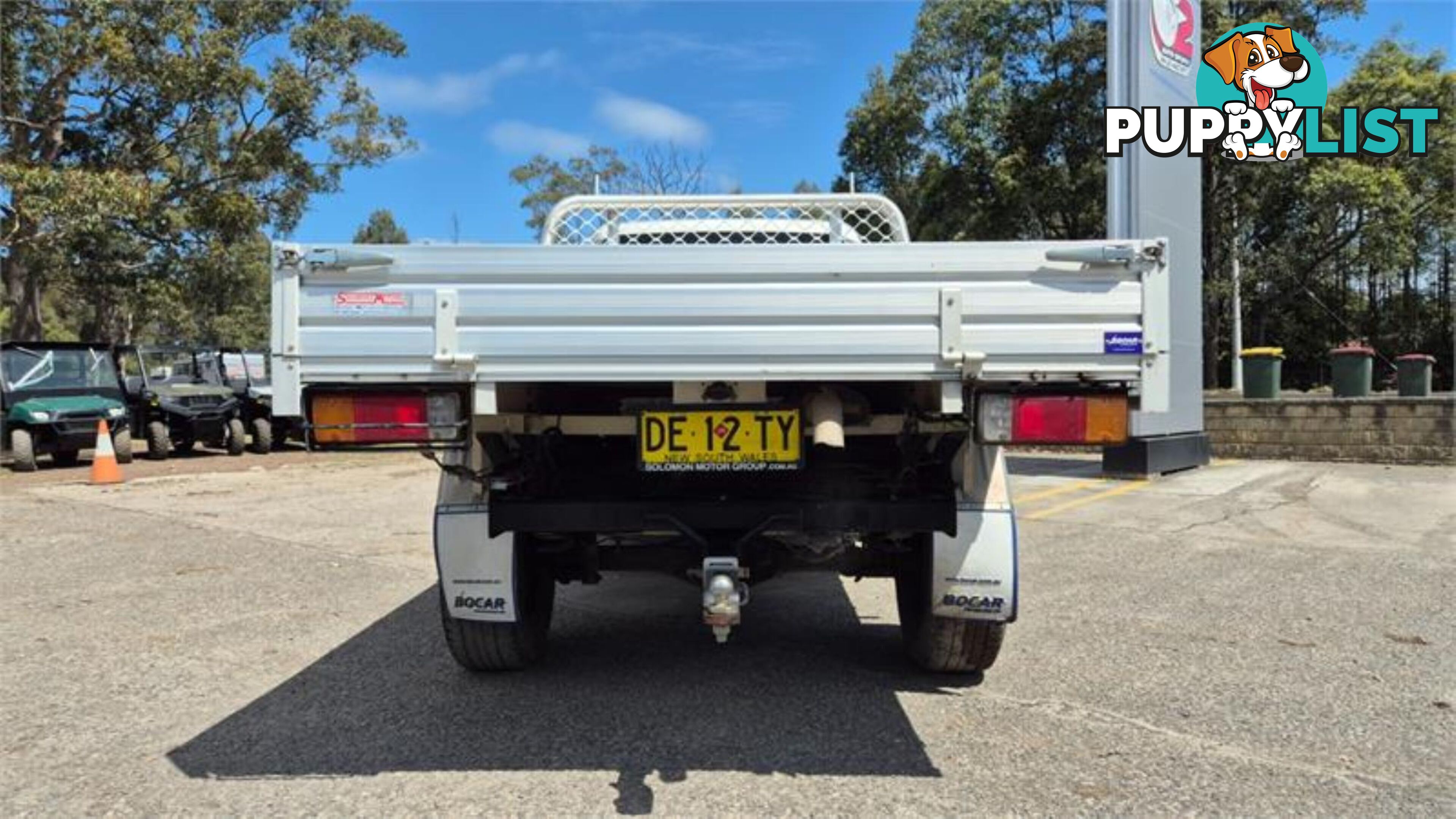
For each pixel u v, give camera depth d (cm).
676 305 289
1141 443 1127
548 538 394
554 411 361
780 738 352
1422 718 367
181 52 2078
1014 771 321
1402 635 480
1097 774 318
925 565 384
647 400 337
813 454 362
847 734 354
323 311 290
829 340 289
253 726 368
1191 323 1217
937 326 288
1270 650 457
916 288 287
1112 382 290
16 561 709
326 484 1270
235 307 5403
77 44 1902
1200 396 1252
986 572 368
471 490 388
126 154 2142
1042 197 2458
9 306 2138
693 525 346
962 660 404
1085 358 287
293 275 289
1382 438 1263
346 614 545
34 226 1789
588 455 380
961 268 287
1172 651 454
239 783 316
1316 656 447
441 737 354
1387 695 393
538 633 430
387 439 296
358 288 290
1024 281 287
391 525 888
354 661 453
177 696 404
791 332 289
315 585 622
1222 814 289
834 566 398
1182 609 536
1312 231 2672
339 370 290
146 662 453
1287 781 312
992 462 376
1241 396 1783
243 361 1959
